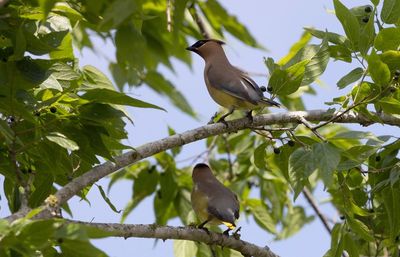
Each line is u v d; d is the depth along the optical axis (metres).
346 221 13.74
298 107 19.41
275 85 13.26
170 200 17.69
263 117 13.21
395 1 13.62
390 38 12.66
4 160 11.74
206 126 12.80
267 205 19.38
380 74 12.23
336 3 12.91
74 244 8.82
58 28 12.57
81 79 11.91
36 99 11.16
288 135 13.32
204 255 15.27
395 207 13.16
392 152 13.41
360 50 12.94
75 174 12.23
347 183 14.24
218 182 14.35
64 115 11.13
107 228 10.82
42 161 11.91
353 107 12.57
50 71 11.16
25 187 10.48
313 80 13.38
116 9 9.04
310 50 13.58
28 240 8.80
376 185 13.12
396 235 13.17
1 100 10.68
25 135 11.33
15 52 10.67
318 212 18.69
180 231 11.98
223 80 15.02
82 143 11.30
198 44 16.05
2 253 9.17
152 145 12.10
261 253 12.90
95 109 11.05
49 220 8.79
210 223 13.97
